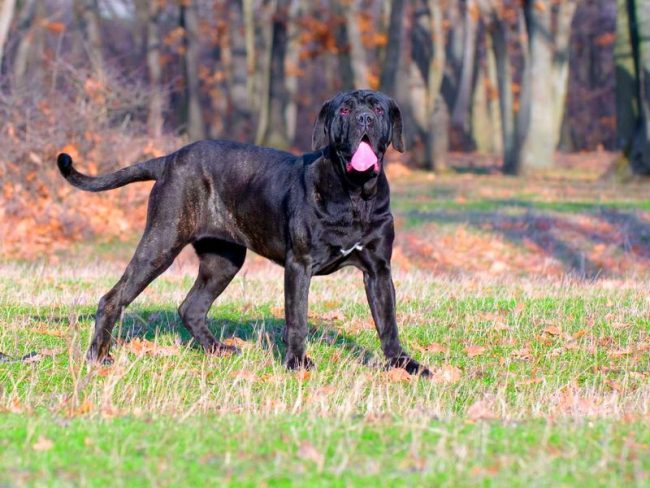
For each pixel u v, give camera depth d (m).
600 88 76.69
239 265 10.60
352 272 17.81
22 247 21.30
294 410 7.73
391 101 9.29
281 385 8.86
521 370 9.77
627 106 38.62
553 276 19.17
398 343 9.38
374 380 8.97
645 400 8.17
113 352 10.22
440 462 5.88
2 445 6.34
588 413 7.74
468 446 6.28
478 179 39.53
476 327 11.59
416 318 12.09
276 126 50.28
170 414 7.61
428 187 35.66
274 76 50.09
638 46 34.06
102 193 24.12
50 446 6.27
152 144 24.47
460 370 9.69
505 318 12.02
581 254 21.86
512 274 20.09
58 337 10.79
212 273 10.57
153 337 11.15
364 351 10.33
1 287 14.38
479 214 26.56
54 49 45.47
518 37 57.22
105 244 22.77
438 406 7.89
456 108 63.03
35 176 23.09
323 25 51.16
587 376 9.59
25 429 6.71
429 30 46.09
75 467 5.86
